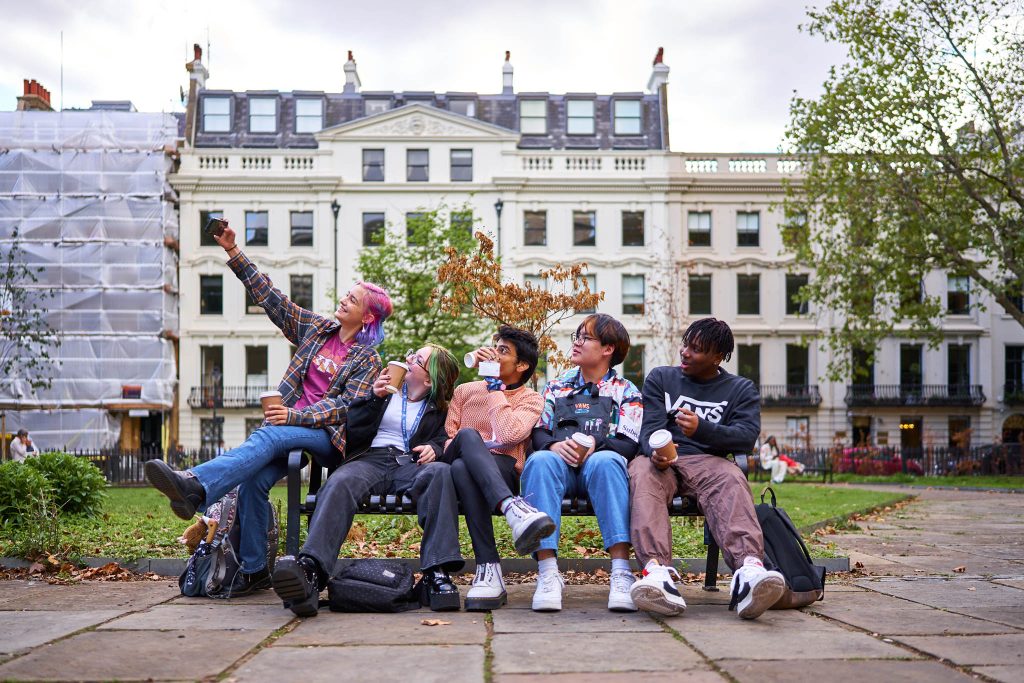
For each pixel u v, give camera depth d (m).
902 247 21.91
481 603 4.31
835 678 2.95
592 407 4.88
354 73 41.16
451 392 5.01
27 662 3.16
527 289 11.02
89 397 35.38
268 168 37.06
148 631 3.76
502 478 4.41
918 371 39.41
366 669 3.06
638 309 37.47
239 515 4.76
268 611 4.29
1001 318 39.53
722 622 4.01
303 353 5.00
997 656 3.28
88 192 36.06
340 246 36.75
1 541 6.93
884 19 20.20
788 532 4.47
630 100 39.78
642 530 4.27
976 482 26.23
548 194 37.47
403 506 4.58
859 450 32.97
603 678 2.94
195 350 36.56
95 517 9.20
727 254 37.91
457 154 37.53
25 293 34.25
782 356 38.09
